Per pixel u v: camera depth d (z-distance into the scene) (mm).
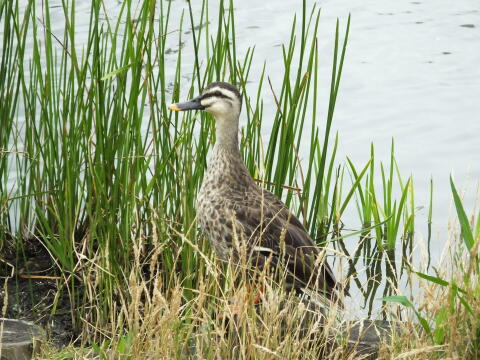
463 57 18172
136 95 10336
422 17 20219
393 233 12672
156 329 7824
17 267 11617
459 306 7875
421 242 9164
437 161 14594
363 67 17656
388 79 17266
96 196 10539
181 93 15734
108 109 10773
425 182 14102
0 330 8633
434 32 19359
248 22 19266
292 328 8766
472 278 8484
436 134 15375
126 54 10383
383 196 13984
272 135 11016
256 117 11125
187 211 10812
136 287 7797
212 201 10297
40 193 11125
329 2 20938
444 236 12883
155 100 10992
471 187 13859
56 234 12070
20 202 11711
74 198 11391
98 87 10633
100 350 8094
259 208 10172
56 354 9000
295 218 10469
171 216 11367
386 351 8102
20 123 14453
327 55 18062
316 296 9188
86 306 10656
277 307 8125
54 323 10492
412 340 8336
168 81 16219
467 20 20031
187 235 10070
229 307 8078
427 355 7926
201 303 8227
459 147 14969
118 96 10594
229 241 10164
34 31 10844
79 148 11391
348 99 16547
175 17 18969
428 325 7953
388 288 11805
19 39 11016
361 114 16047
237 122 10344
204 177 10578
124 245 10914
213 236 10367
